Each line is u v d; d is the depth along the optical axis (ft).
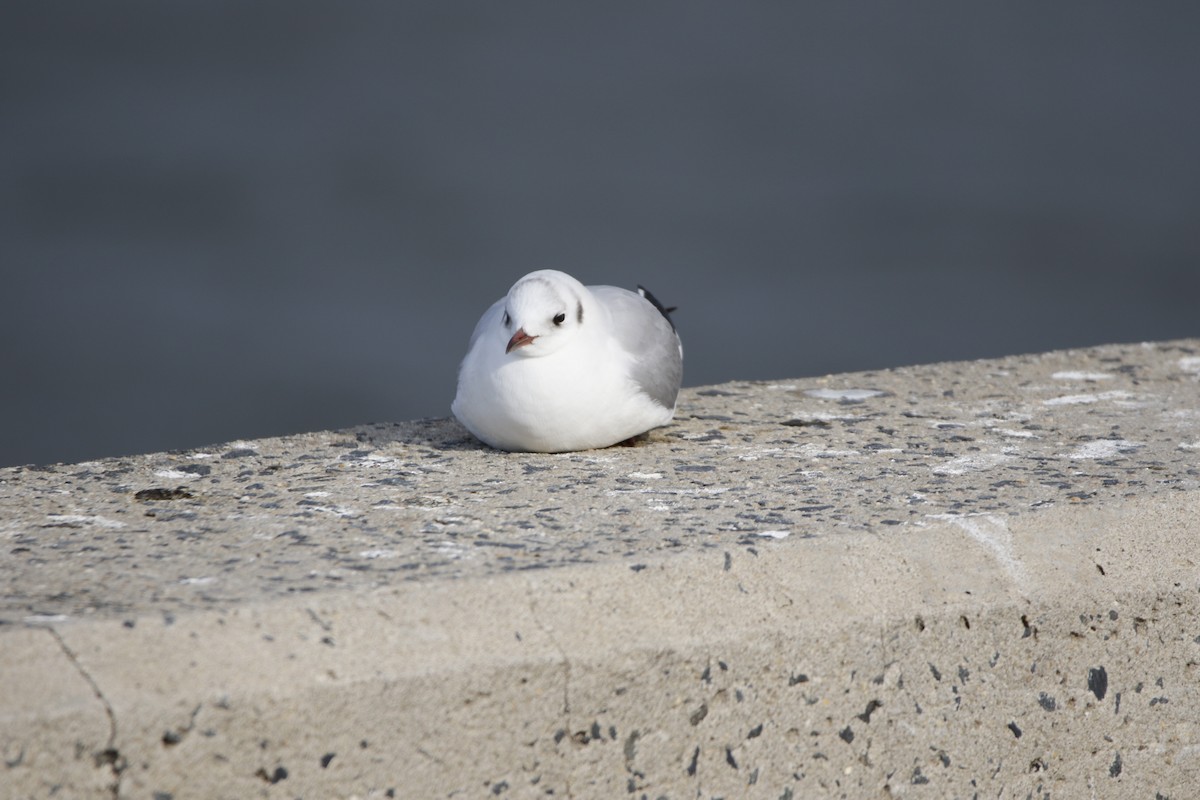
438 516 29.07
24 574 24.88
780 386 42.37
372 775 22.00
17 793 20.02
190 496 30.94
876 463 33.47
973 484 31.17
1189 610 26.94
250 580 24.43
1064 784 26.66
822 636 24.39
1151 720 27.04
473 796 22.65
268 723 21.25
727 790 24.25
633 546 26.37
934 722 25.44
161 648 21.57
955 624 25.29
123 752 20.52
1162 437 35.88
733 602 24.58
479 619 23.24
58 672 20.79
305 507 29.86
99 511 29.60
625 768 23.52
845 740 24.89
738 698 24.02
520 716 22.70
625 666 23.18
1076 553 27.12
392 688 21.88
